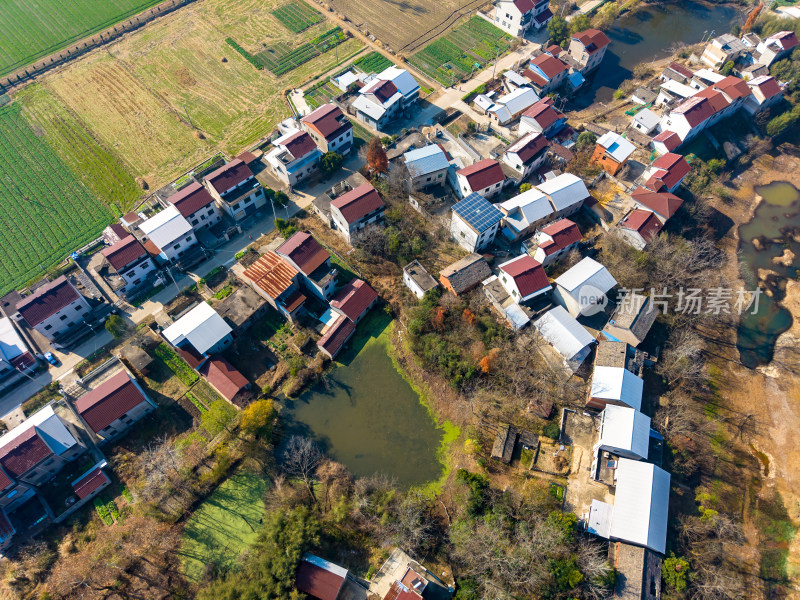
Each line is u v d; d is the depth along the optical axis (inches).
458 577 2529.5
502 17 5659.5
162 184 4259.4
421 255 3764.8
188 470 2906.0
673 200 3769.7
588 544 2568.9
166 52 5413.4
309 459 2957.7
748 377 3373.5
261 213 4099.4
